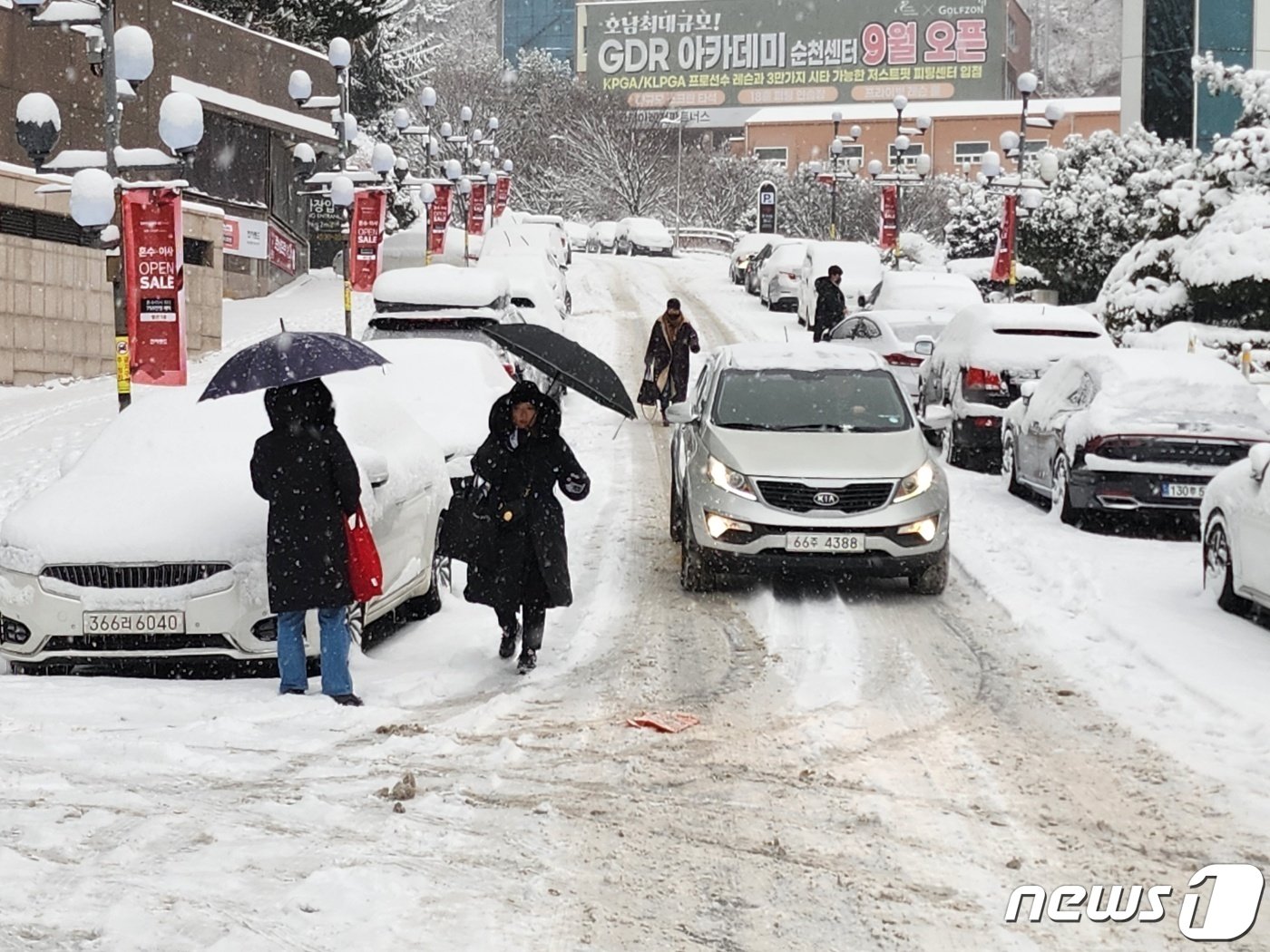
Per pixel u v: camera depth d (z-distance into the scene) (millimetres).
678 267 65000
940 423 15531
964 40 119375
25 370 29344
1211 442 15664
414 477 12266
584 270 61438
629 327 41750
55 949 5500
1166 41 59906
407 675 10461
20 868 6344
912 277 29312
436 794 7598
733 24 122875
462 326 22906
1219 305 34312
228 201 48688
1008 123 103062
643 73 124250
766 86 122688
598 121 98375
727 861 6730
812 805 7555
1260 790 7801
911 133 104188
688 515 13078
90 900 6000
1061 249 47312
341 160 30328
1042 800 7668
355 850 6719
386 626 12484
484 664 10836
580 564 14516
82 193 16406
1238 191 34938
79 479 11211
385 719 9219
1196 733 8883
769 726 9078
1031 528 16516
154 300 16984
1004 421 19516
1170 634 11375
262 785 7742
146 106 42281
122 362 16891
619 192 95812
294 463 9516
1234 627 11664
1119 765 8273
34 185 29641
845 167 89688
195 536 10250
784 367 14617
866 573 12859
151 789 7645
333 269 60062
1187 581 13578
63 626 10156
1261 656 10734
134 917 5793
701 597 13102
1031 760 8383
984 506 18062
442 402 16266
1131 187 47312
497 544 10516
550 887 6352
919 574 13008
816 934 5926
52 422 24391
